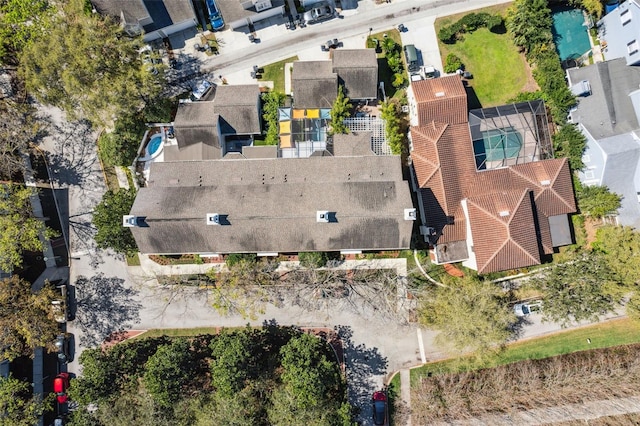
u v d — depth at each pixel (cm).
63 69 4378
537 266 5156
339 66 4831
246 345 4612
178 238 4484
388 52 5191
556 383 5112
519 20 4928
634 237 4641
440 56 5234
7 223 4584
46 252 5238
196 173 4769
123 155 4944
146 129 5050
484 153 4966
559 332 5203
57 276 5234
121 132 4856
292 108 4988
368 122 5056
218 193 4534
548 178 4831
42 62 4297
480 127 4956
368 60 4888
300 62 4972
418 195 4962
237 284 5041
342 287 5188
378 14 5197
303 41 5222
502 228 4547
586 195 4953
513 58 5209
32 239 4766
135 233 4425
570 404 5125
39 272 5234
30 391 5184
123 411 4550
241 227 4447
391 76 5216
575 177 5119
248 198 4497
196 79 5231
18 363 5197
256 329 5172
